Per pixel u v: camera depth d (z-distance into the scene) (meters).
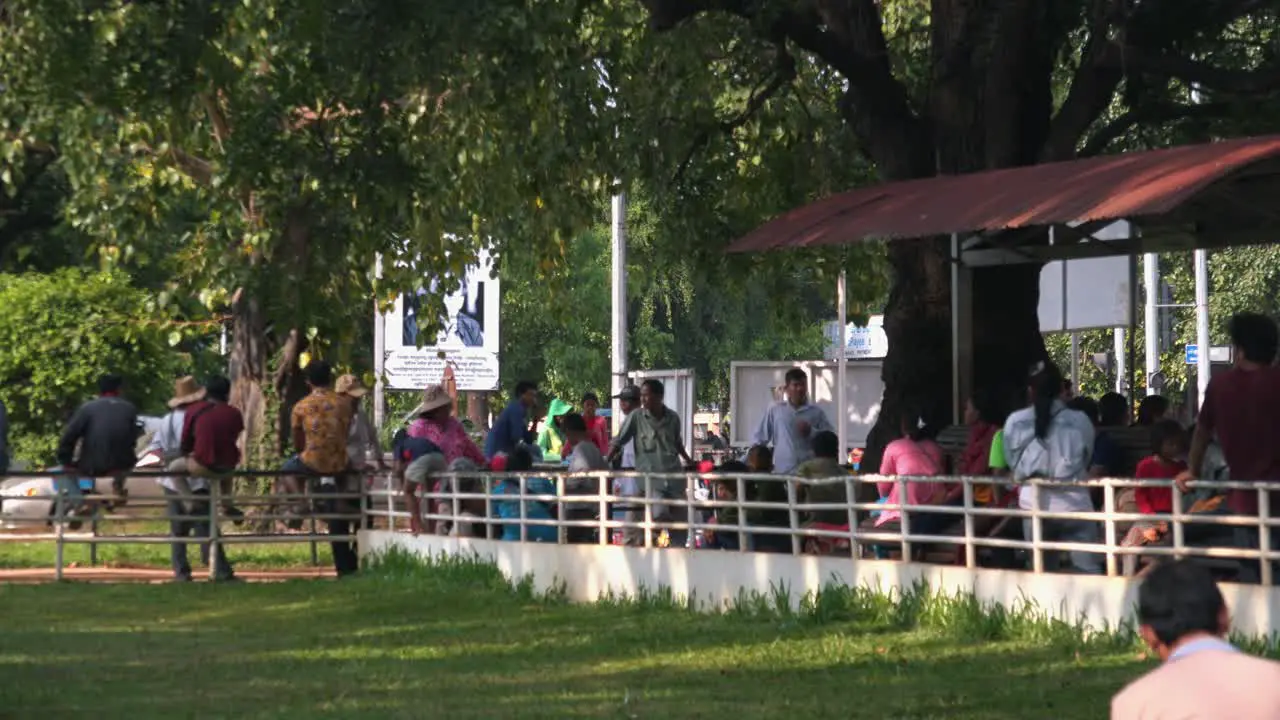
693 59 31.53
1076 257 25.89
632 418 27.95
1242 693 6.37
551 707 15.84
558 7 27.62
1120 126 28.86
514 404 31.44
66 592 27.50
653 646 19.95
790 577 22.22
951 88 27.88
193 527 30.45
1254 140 20.14
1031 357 27.64
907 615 20.56
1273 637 16.77
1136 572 18.70
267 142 28.30
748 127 34.78
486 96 28.61
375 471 31.56
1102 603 18.58
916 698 15.91
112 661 19.42
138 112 27.44
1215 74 25.81
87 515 30.67
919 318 28.28
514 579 26.69
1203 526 19.41
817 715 15.13
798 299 38.06
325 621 23.28
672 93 31.72
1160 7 26.69
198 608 25.06
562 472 28.05
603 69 31.98
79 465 31.11
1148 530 19.06
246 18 26.64
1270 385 17.36
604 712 15.48
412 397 71.38
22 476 29.89
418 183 29.27
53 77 26.42
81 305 48.06
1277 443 17.34
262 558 33.34
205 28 25.53
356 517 30.95
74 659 19.58
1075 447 20.02
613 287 53.47
